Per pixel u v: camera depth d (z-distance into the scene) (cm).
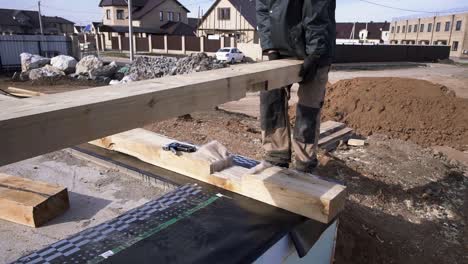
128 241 185
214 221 206
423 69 2764
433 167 581
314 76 250
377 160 582
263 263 192
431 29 5516
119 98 122
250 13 3753
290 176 236
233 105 1114
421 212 456
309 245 212
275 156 311
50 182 279
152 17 4625
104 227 198
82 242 183
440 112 854
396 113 854
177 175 272
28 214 219
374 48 3125
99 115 117
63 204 238
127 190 271
